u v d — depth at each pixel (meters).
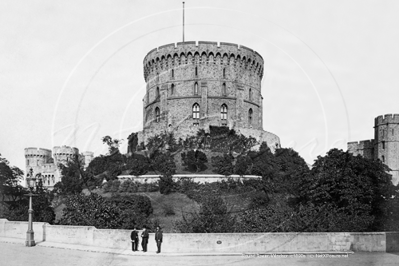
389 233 30.56
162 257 27.86
